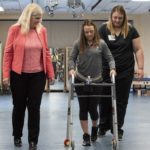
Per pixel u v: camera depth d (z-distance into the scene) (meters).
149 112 8.10
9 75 4.13
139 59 4.69
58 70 16.66
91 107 4.38
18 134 4.37
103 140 4.75
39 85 4.07
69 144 3.99
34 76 4.07
